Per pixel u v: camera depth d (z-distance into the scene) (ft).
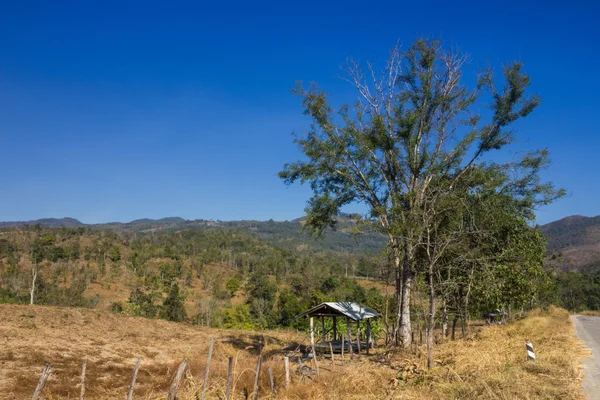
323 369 58.95
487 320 126.21
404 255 69.41
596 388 35.91
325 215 75.66
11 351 60.39
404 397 38.63
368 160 71.82
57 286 264.52
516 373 39.91
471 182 68.28
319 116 70.79
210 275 359.87
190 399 41.16
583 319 128.77
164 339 89.51
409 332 69.41
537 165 68.85
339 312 74.69
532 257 73.72
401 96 69.00
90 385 50.21
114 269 332.19
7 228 422.82
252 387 45.60
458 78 69.62
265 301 213.66
